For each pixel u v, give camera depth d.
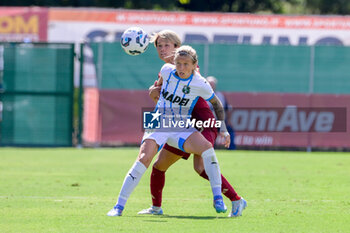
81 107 64.25
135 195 32.06
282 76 62.75
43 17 77.81
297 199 30.44
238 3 141.12
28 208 26.53
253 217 24.44
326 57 62.50
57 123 63.44
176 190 34.00
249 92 62.94
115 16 77.69
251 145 63.16
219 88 62.97
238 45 62.69
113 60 62.78
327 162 53.22
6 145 63.59
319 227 22.03
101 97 63.03
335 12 153.38
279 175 42.34
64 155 57.44
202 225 22.23
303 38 76.69
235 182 38.06
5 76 63.19
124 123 63.06
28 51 62.94
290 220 23.62
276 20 76.62
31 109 63.34
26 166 47.28
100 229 21.20
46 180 38.19
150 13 77.25
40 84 63.12
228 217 24.52
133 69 62.75
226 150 65.12
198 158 25.25
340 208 27.22
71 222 22.72
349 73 62.44
